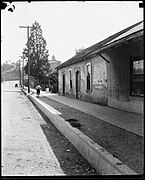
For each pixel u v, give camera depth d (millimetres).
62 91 26000
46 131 8977
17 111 15266
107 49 9406
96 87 14969
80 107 13312
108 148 5289
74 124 7961
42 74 51344
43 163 5391
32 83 57906
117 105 11844
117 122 8336
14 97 28719
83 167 5141
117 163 4039
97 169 4789
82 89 18266
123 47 10781
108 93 12977
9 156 5898
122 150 5086
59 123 9000
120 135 6504
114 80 12078
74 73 20531
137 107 9844
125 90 10867
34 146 6816
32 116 13039
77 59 17969
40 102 17047
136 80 9914
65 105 14742
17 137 7965
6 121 11297
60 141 7391
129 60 10305
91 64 15781
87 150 5465
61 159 5680
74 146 6688
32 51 52031
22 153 6156
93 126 7930
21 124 10492
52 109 12539
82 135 6246
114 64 11992
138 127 7383
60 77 27016
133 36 7070
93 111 11398
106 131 7074
